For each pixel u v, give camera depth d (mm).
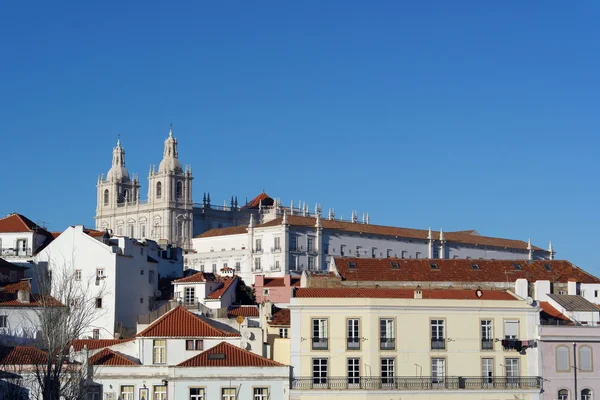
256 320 110062
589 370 98875
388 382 95375
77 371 89750
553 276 127875
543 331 98875
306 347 94938
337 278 122188
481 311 98312
